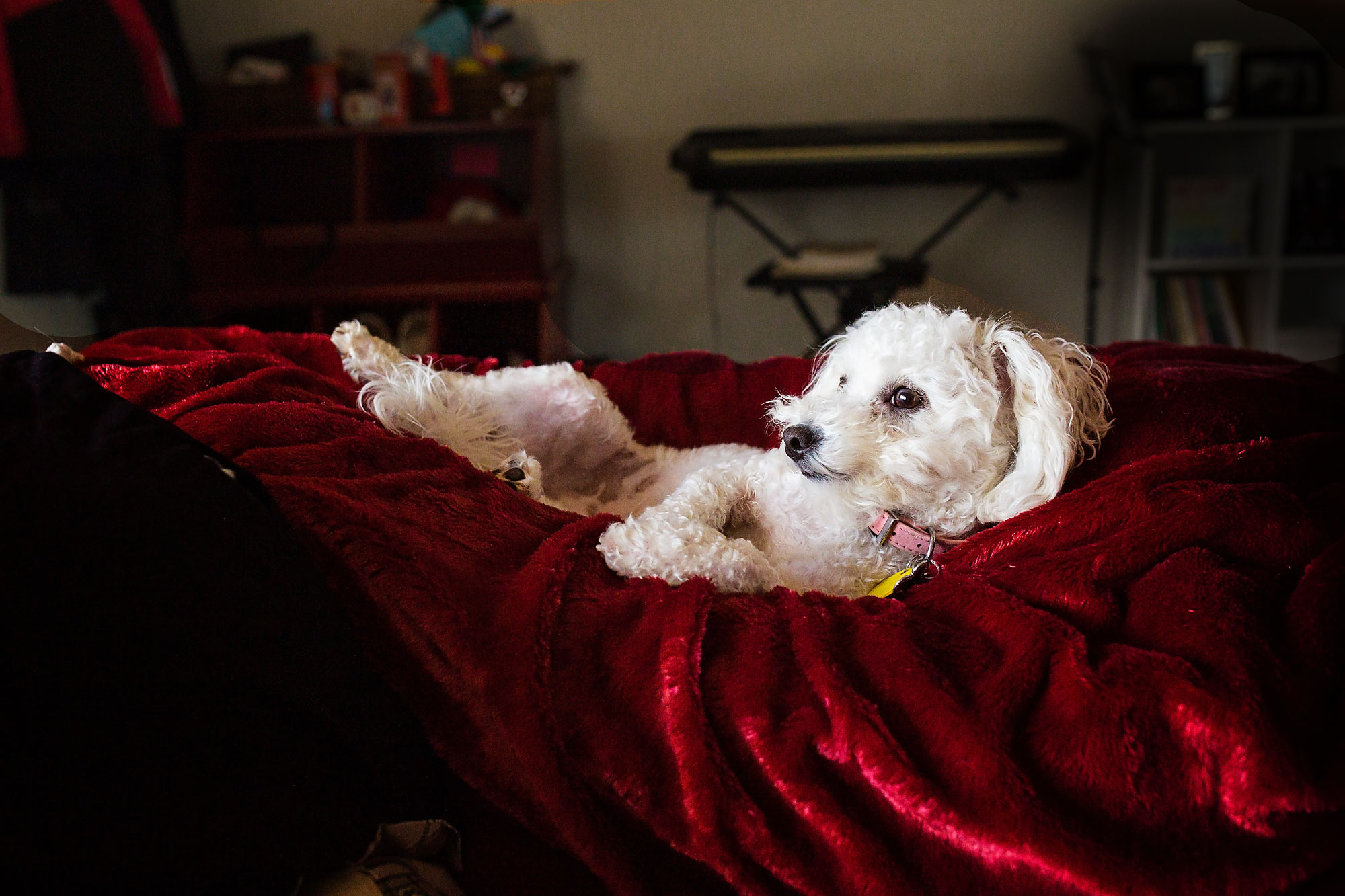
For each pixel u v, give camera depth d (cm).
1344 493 92
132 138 254
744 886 74
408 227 303
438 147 333
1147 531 89
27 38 238
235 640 70
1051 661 79
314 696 73
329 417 98
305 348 136
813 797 73
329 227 300
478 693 78
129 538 69
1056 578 87
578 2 327
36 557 65
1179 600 81
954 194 318
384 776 77
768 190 277
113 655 65
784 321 324
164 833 63
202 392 99
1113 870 68
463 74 311
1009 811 70
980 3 306
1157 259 307
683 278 343
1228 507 89
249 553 74
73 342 133
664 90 332
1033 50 310
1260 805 69
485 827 85
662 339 344
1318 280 313
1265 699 73
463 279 304
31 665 62
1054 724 74
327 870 70
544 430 127
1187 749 72
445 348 262
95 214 255
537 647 79
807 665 80
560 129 338
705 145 273
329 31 333
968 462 102
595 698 79
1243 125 295
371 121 308
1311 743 73
